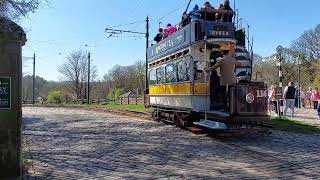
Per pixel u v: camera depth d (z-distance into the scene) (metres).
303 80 64.00
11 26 8.28
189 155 11.08
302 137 14.30
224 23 15.82
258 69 62.03
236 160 10.38
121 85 88.25
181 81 17.30
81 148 12.48
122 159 10.62
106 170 9.38
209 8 16.77
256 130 14.06
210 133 14.95
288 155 11.02
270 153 11.30
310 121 19.66
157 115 21.31
